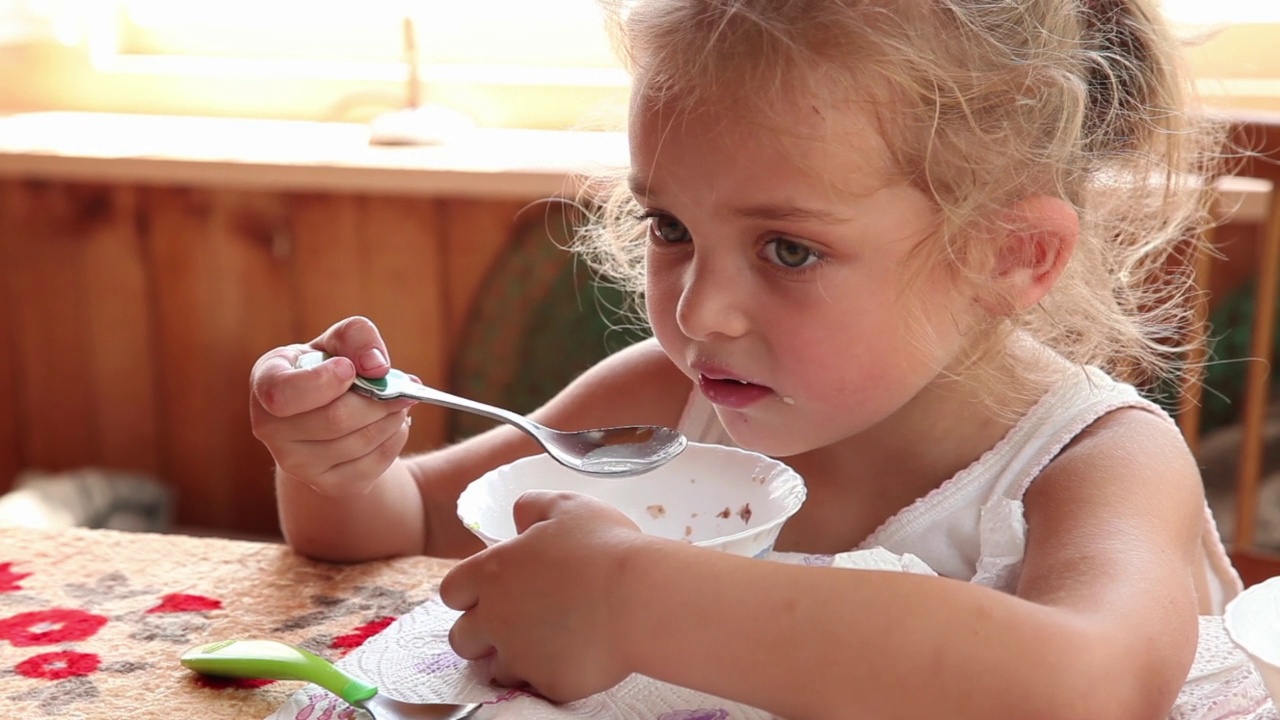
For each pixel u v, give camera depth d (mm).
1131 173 930
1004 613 624
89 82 2326
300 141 2082
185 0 2318
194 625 765
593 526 675
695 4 769
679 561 644
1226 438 1780
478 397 2078
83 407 2287
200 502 2289
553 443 798
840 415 791
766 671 619
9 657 720
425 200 2025
